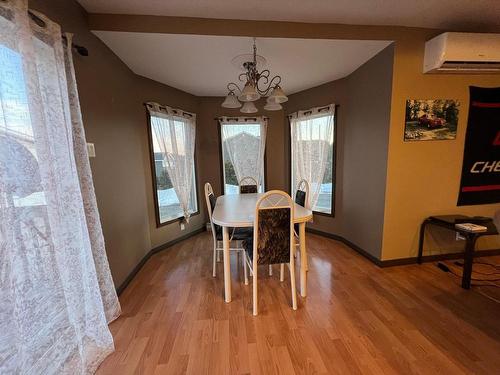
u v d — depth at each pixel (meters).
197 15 2.00
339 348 1.52
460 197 2.61
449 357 1.43
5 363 1.00
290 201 1.80
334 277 2.43
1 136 1.03
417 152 2.47
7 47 1.06
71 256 1.38
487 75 2.44
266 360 1.44
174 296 2.16
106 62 2.17
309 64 2.73
